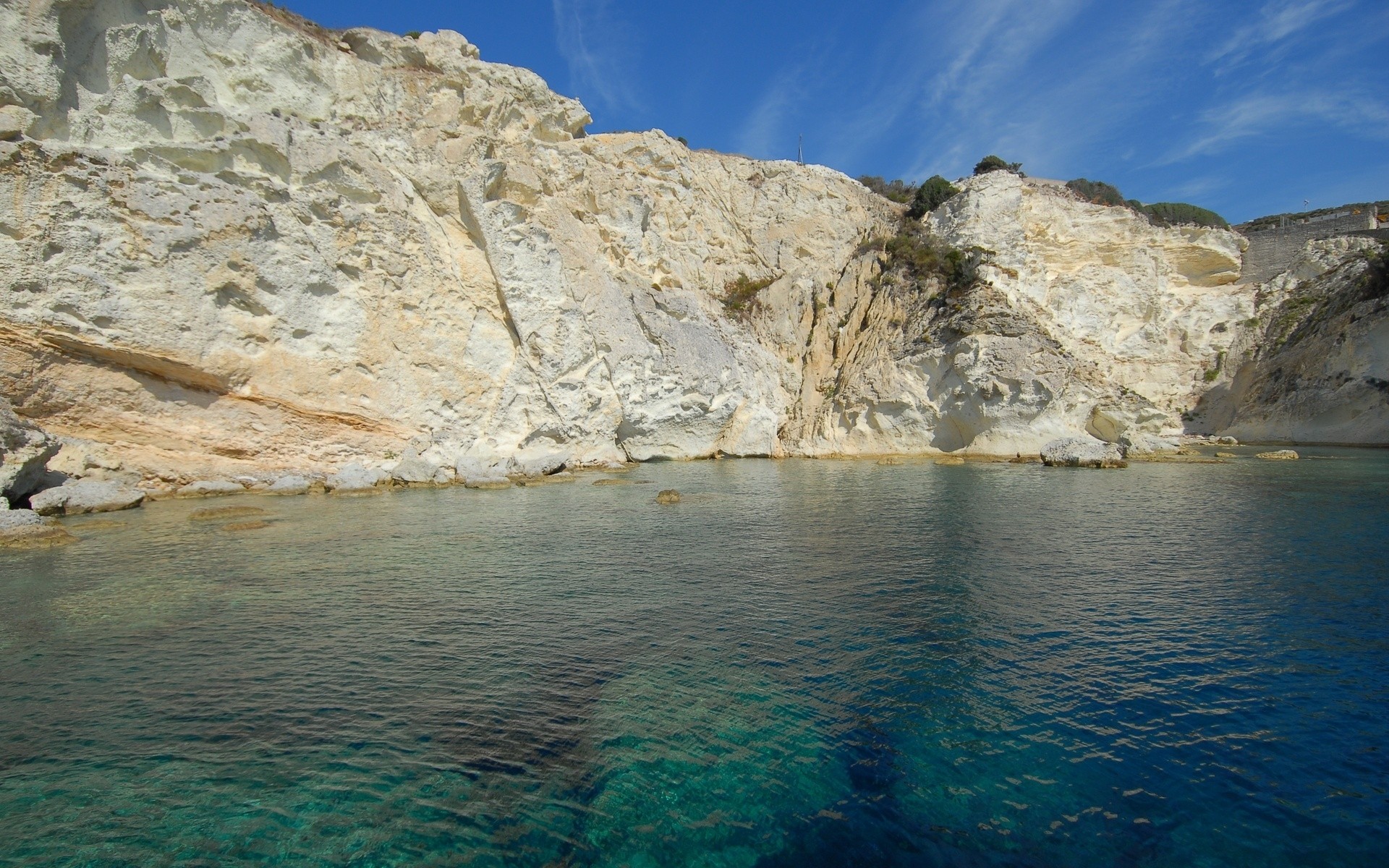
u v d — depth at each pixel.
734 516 18.47
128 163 20.66
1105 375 37.16
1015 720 7.29
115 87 21.56
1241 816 5.78
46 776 6.24
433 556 14.12
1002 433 34.69
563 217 32.09
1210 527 16.47
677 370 33.94
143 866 5.16
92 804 5.87
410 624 10.04
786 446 38.62
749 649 9.14
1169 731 7.06
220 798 5.99
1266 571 12.52
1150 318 49.41
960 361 34.59
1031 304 38.72
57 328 19.30
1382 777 6.27
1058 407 34.09
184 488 21.50
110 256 20.06
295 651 9.04
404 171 27.83
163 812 5.79
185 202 21.33
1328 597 11.01
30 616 10.24
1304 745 6.79
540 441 29.55
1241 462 31.75
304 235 23.83
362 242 25.38
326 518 18.23
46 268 19.19
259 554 14.14
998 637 9.46
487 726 7.21
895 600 11.05
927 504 20.20
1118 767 6.46
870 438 37.09
